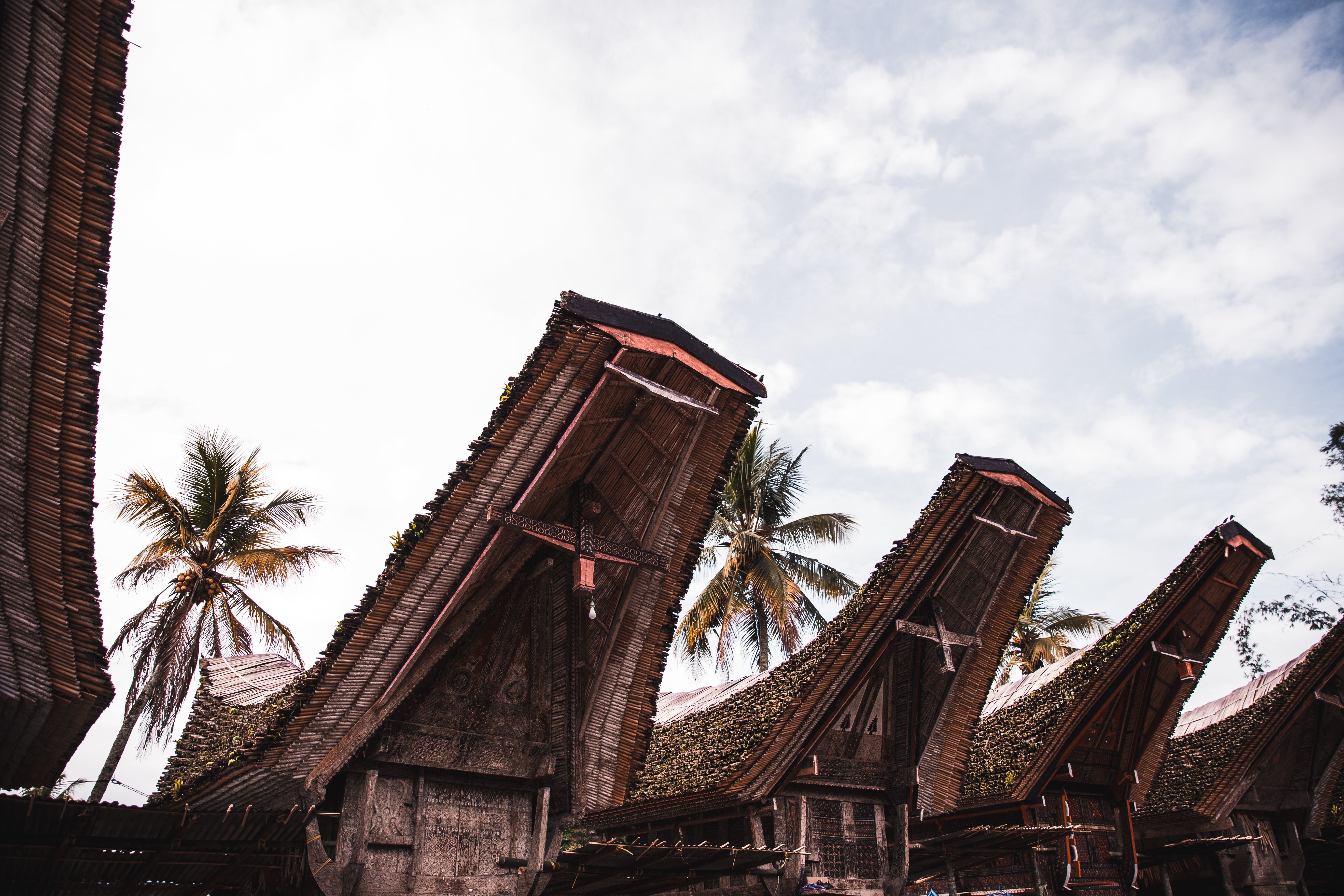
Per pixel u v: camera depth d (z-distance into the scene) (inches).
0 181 245.1
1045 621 1290.6
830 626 554.6
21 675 273.3
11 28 233.6
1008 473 509.0
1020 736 606.2
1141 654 591.8
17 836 277.9
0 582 268.1
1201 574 592.1
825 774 502.0
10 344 258.5
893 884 504.1
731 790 463.5
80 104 248.5
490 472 323.0
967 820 622.8
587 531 352.5
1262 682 747.4
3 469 264.1
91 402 274.1
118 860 304.8
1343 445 794.8
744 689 622.2
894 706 538.3
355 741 314.2
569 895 446.0
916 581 499.8
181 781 359.6
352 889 310.2
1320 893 776.9
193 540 818.8
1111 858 630.5
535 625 385.7
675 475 376.2
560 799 366.3
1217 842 661.9
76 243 259.3
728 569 1031.6
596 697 376.2
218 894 369.4
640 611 380.2
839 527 1053.8
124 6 243.0
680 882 438.0
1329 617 760.3
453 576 324.5
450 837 346.3
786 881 463.2
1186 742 764.0
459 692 357.7
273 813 307.3
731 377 368.8
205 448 828.6
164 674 747.4
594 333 318.7
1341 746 716.7
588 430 353.1
